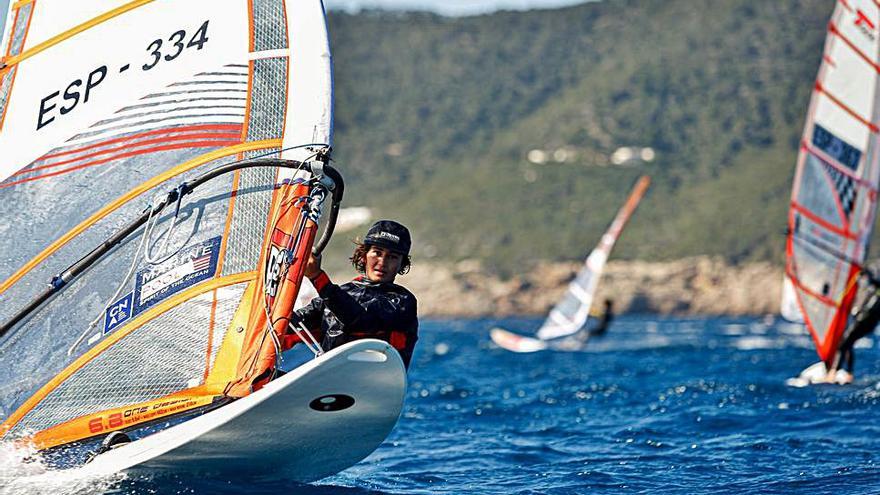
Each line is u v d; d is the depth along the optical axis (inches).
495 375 2386.8
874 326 1745.8
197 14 856.9
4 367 810.8
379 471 997.2
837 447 1082.1
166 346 792.3
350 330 772.0
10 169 847.7
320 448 749.9
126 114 846.5
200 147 831.1
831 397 1513.3
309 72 829.2
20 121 855.7
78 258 823.1
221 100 837.2
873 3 1780.3
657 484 910.4
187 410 770.8
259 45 844.0
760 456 1038.4
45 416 800.3
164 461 725.9
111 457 746.2
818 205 1792.6
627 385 1900.8
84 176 840.3
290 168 804.6
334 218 811.4
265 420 702.5
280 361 768.3
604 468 997.8
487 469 1010.1
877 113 1795.0
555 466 1019.3
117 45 859.4
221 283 794.8
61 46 863.7
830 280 1780.3
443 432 1290.6
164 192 824.3
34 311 816.3
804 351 3280.0
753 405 1453.0
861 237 1771.7
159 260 808.9
